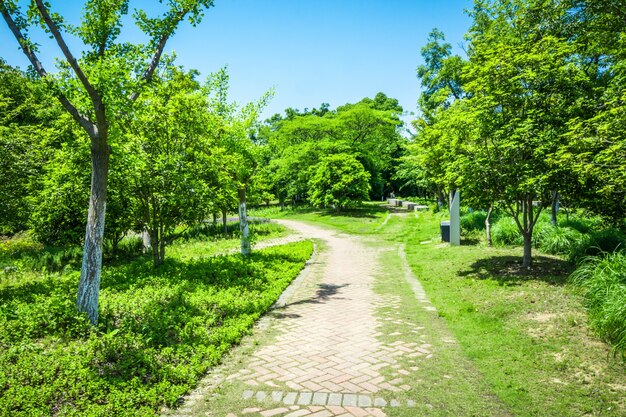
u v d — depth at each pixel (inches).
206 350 215.8
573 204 362.9
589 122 274.2
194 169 428.5
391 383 182.1
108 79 233.3
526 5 492.4
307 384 182.2
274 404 163.8
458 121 381.7
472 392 171.8
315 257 607.8
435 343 233.5
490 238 558.3
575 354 201.0
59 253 684.1
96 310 247.1
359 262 553.6
